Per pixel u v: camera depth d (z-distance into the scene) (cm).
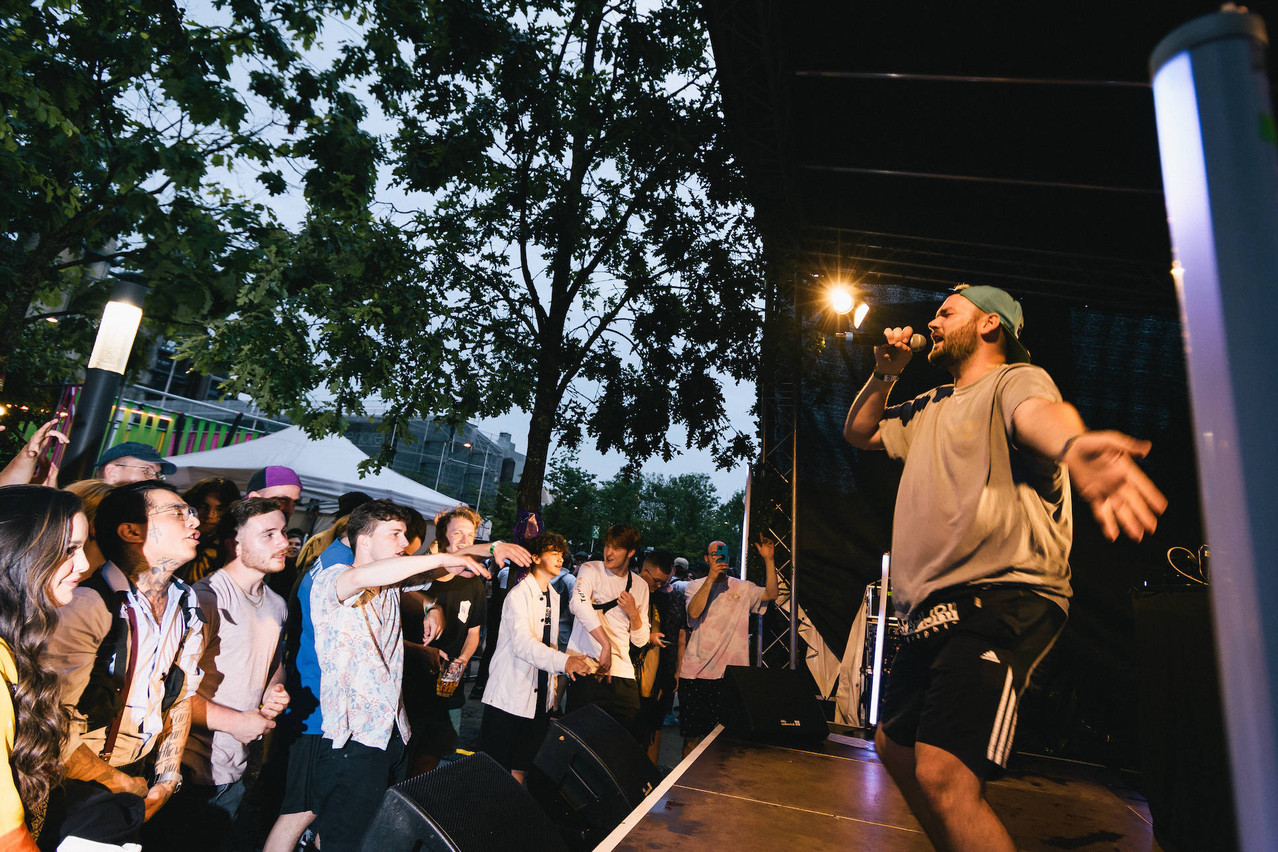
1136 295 785
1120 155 579
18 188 843
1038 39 486
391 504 345
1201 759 270
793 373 799
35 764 181
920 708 176
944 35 499
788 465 829
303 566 404
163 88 748
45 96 760
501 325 1080
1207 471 39
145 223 799
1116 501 88
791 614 735
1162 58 44
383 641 326
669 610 667
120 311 401
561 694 519
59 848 200
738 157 709
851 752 469
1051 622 161
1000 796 416
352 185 901
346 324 963
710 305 1005
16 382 1410
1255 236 38
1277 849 35
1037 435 150
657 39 958
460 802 214
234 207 906
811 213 750
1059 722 690
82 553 198
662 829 287
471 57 899
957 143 607
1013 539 164
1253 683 36
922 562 177
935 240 757
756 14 546
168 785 257
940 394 197
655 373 1009
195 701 286
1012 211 690
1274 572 36
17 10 733
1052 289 809
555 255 1009
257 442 1194
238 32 782
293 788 310
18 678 179
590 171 1028
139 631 244
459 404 1100
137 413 2200
